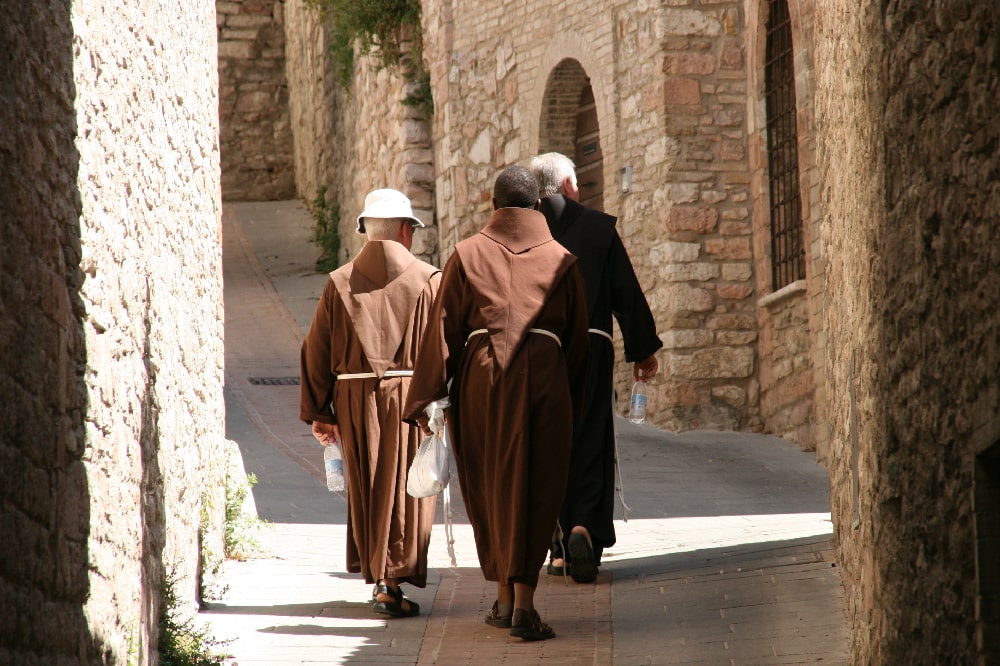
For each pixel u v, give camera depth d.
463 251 11.22
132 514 8.84
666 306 27.27
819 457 22.42
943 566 6.88
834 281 11.96
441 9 36.84
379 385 11.91
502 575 10.88
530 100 33.28
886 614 8.11
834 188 11.79
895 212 7.88
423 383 11.00
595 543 12.87
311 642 10.84
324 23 50.69
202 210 13.00
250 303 40.53
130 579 8.73
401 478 11.81
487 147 35.62
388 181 41.00
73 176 7.46
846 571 11.12
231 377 30.70
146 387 9.43
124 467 8.60
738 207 27.41
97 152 8.04
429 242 39.00
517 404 10.84
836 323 11.83
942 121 6.88
